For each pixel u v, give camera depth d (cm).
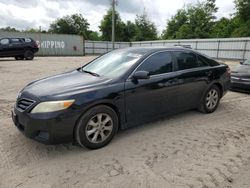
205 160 316
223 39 2945
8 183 261
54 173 281
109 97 339
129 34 5978
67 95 312
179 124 446
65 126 309
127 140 372
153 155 327
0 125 422
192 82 455
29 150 335
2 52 1838
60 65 1578
